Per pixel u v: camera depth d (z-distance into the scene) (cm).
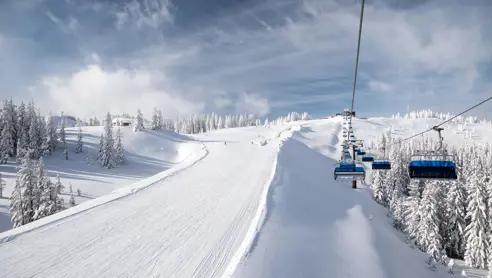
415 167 1309
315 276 1478
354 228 2347
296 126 12850
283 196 2655
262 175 3556
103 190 6275
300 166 4575
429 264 2688
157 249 1608
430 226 3203
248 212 2217
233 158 5125
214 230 1872
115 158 7975
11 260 1447
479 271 3072
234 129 15138
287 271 1430
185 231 1858
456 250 3584
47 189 3859
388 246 2355
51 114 8538
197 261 1477
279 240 1730
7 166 6975
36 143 7731
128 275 1351
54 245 1627
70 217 2069
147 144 9762
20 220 3769
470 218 3622
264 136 10162
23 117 7912
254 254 1487
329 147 9688
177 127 18850
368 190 5256
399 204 3822
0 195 5425
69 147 8800
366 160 2234
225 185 3097
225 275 1297
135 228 1902
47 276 1330
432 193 3409
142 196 2667
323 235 2030
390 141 10931
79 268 1404
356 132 15688
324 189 3581
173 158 9231
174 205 2397
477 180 3341
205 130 17988
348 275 1584
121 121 11088
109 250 1591
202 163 4719
